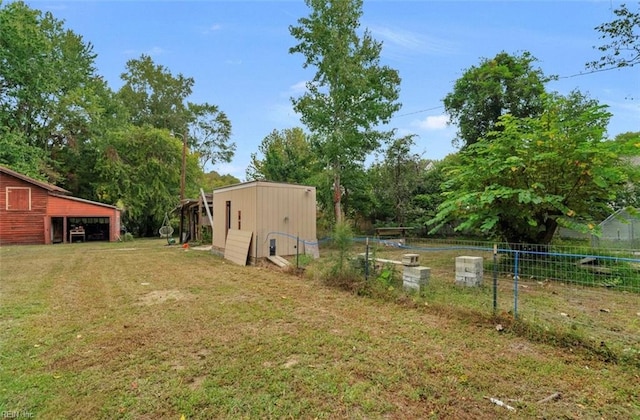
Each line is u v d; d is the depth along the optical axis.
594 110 6.74
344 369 2.91
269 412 2.30
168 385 2.66
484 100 14.91
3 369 2.93
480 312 4.12
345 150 14.55
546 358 3.09
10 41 18.98
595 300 4.95
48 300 5.29
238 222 10.19
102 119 24.42
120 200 22.55
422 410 2.31
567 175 7.00
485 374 2.80
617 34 9.34
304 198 10.02
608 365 2.93
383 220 18.17
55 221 19.73
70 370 2.92
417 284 5.23
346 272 6.06
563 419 2.20
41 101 21.19
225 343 3.51
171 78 34.50
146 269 8.41
